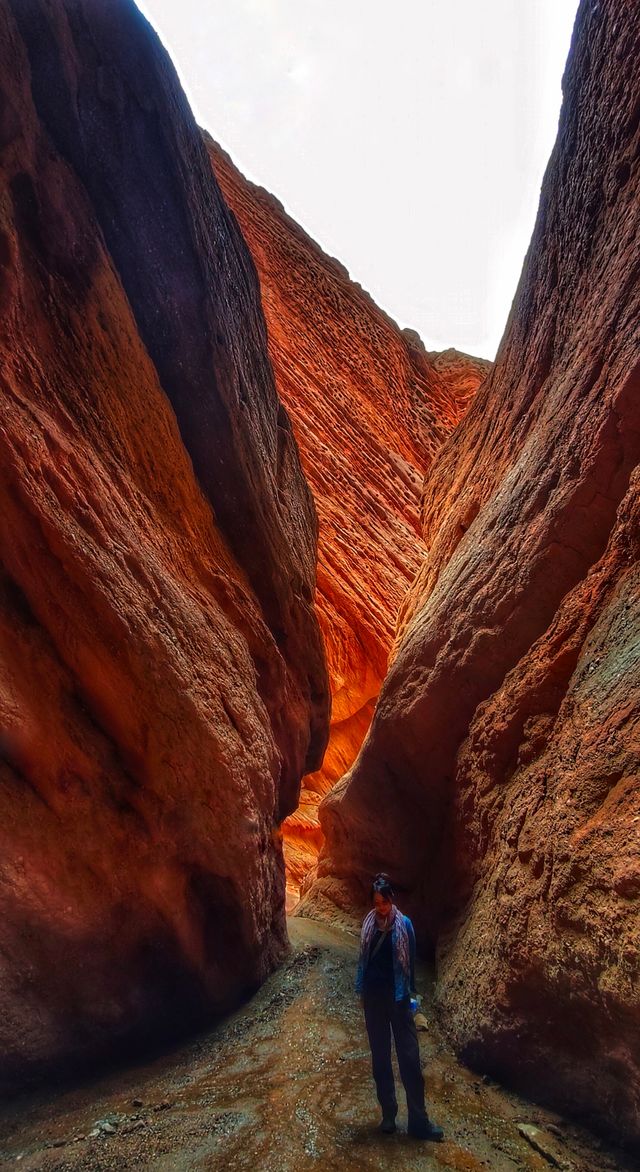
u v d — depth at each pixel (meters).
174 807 4.68
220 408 7.29
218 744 5.10
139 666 4.46
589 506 4.96
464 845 5.95
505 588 5.84
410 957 3.60
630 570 4.29
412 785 7.53
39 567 4.08
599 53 5.76
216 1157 3.09
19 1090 3.95
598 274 5.56
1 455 3.82
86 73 5.47
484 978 4.44
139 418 5.97
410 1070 3.37
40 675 4.07
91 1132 3.40
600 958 3.10
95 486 4.67
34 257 4.75
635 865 2.95
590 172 5.97
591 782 3.62
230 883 5.22
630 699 3.57
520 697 5.14
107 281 5.66
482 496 8.45
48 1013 4.04
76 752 4.17
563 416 5.60
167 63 6.43
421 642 7.45
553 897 3.62
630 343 4.58
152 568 5.15
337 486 28.00
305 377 32.66
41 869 3.86
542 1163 3.13
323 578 23.16
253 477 8.00
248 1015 5.24
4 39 4.42
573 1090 3.54
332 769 21.81
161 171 6.17
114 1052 4.46
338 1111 3.58
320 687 10.32
